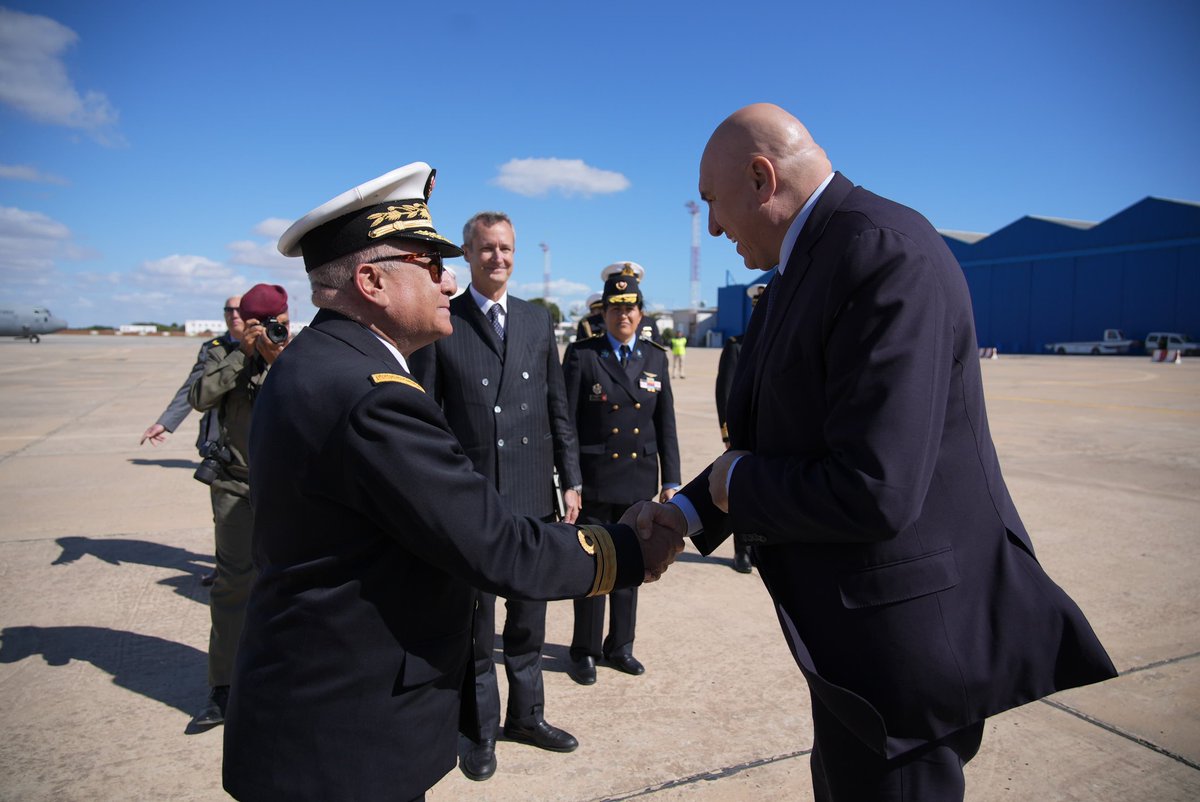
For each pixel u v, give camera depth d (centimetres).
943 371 121
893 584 126
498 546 123
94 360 2738
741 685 316
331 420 117
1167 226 3794
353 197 127
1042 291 4453
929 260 122
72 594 411
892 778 131
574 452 304
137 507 597
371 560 123
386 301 132
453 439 127
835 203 133
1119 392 1600
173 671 323
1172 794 236
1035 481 687
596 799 238
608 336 352
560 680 322
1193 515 565
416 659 125
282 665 122
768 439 140
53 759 256
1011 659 130
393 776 123
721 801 236
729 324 6056
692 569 470
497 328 281
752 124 138
